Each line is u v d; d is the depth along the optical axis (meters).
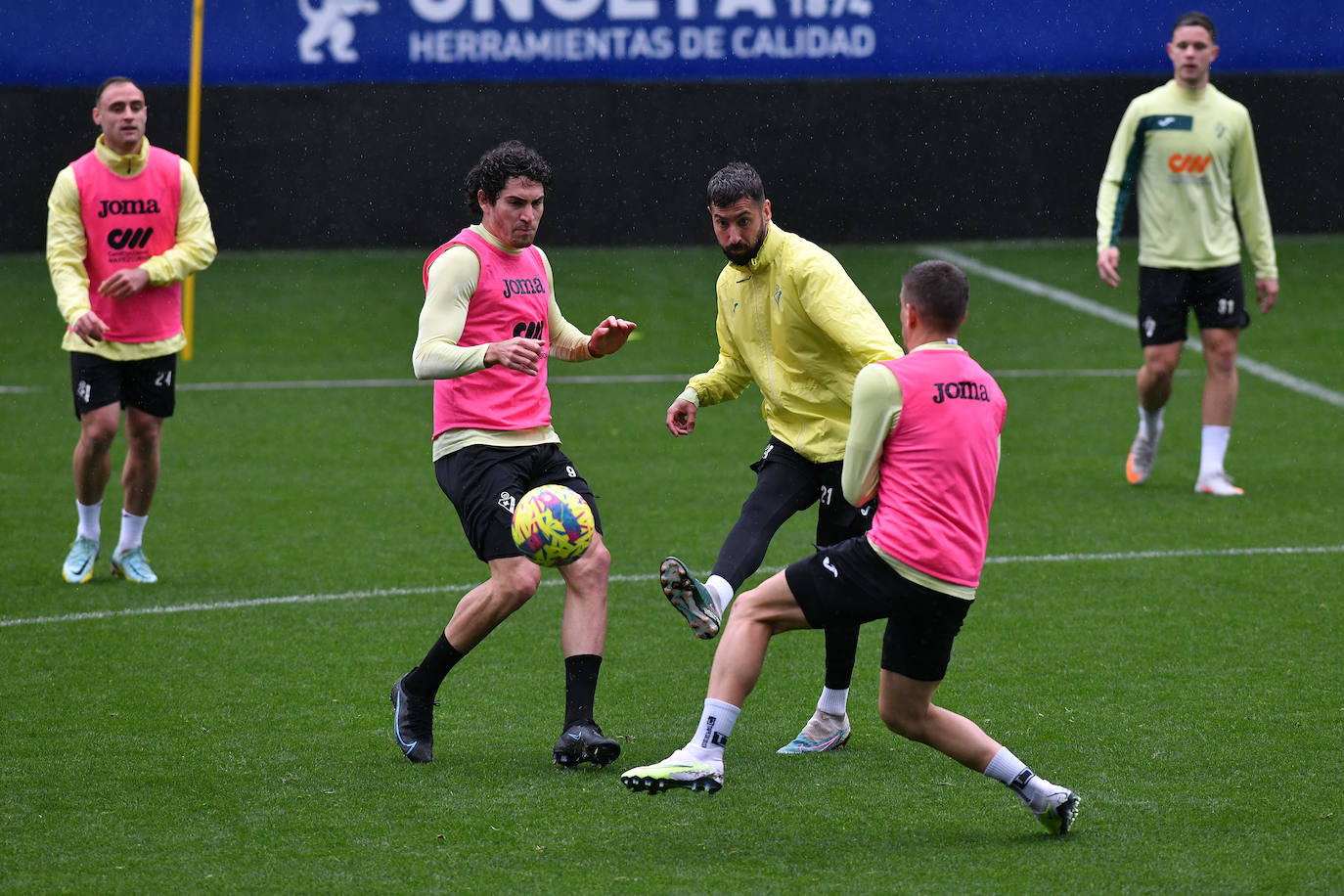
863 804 17.61
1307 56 71.81
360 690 22.28
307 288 65.00
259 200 70.50
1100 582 28.09
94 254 27.52
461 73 70.38
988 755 16.33
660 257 70.00
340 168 70.62
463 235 19.48
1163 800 17.53
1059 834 16.45
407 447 42.12
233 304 62.53
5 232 69.69
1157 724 20.39
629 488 37.12
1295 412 46.16
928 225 72.69
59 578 28.88
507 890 15.00
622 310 62.56
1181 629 25.02
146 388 28.02
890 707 16.39
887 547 15.70
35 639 24.83
